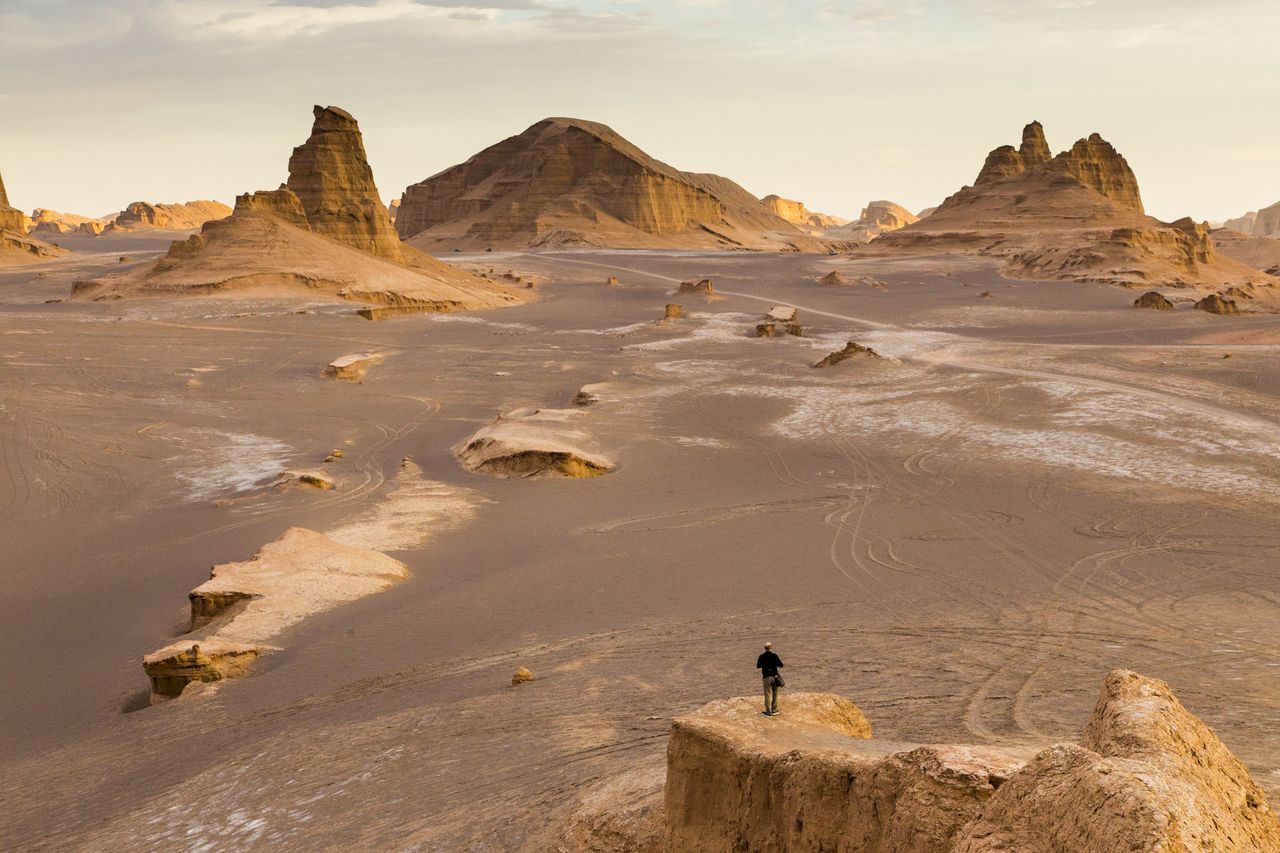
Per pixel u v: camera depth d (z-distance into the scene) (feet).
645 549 112.68
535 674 74.18
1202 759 30.81
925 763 33.71
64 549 126.93
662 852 43.91
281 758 63.62
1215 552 102.42
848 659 72.33
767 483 145.89
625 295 448.65
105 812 60.70
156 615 102.27
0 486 154.51
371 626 90.17
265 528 128.67
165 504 145.89
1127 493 130.82
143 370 248.73
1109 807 25.93
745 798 40.83
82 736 75.51
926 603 87.86
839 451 164.76
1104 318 354.13
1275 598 85.40
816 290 470.80
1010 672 67.15
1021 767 30.83
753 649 76.13
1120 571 96.58
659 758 53.98
